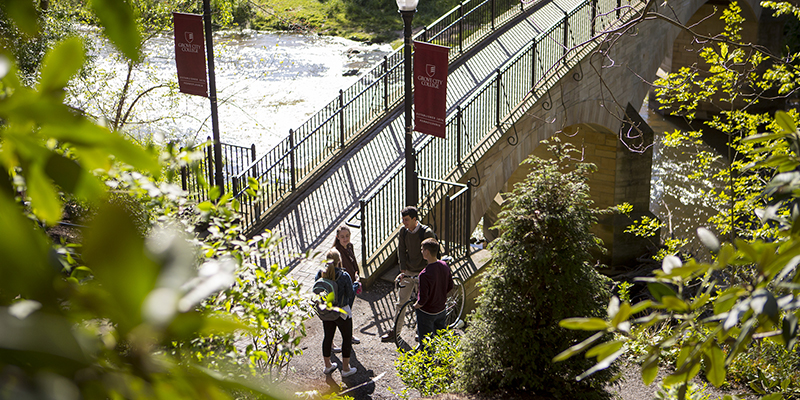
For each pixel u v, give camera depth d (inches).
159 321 14.2
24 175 17.0
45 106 16.9
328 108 621.0
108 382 14.7
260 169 585.3
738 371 295.9
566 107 690.2
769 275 54.5
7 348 13.0
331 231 482.0
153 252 14.3
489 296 271.7
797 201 65.9
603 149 841.5
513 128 596.1
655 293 55.7
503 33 803.4
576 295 262.2
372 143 604.4
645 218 507.2
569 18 690.8
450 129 532.1
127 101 717.9
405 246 370.3
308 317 174.1
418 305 326.0
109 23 18.3
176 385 16.9
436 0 1779.0
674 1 892.6
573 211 267.1
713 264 54.6
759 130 687.1
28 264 14.6
